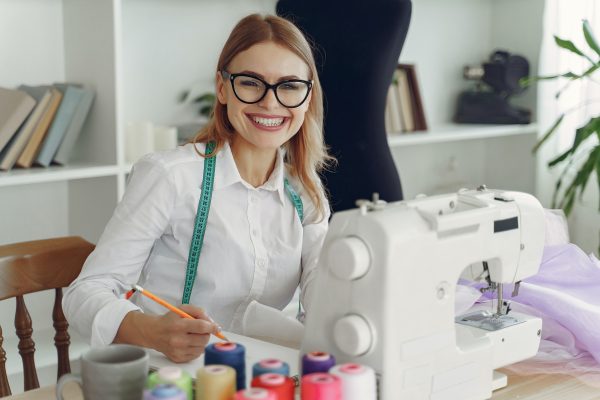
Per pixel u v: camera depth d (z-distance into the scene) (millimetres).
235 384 1239
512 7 4391
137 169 1860
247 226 1893
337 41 2998
